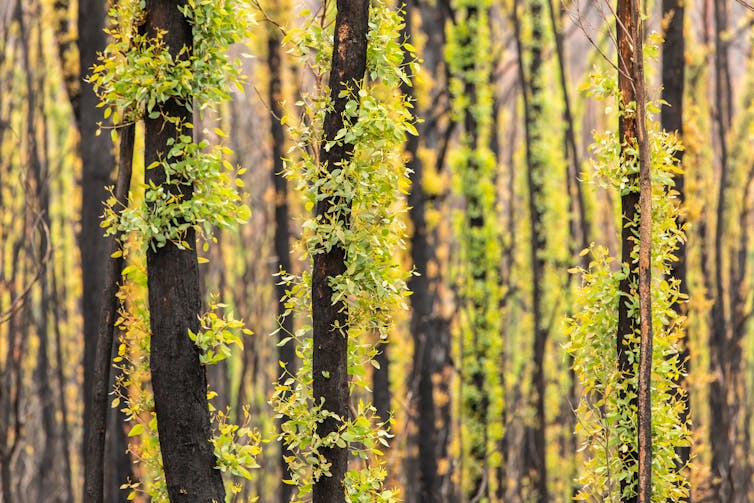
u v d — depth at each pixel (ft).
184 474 25.94
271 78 64.54
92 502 28.32
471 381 73.77
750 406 80.23
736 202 81.00
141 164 41.96
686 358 36.47
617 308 29.40
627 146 28.81
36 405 102.99
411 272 26.89
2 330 85.61
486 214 74.49
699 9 66.69
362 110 25.29
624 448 29.01
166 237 25.62
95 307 44.62
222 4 26.45
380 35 26.55
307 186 26.40
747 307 98.84
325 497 26.21
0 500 64.64
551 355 93.86
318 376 26.11
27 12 73.20
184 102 26.23
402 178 26.40
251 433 27.50
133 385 28.19
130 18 25.95
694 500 47.26
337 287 25.68
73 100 46.42
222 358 26.16
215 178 26.37
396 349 67.87
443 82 69.97
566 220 86.63
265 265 103.45
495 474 86.74
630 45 28.53
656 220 29.68
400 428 69.36
